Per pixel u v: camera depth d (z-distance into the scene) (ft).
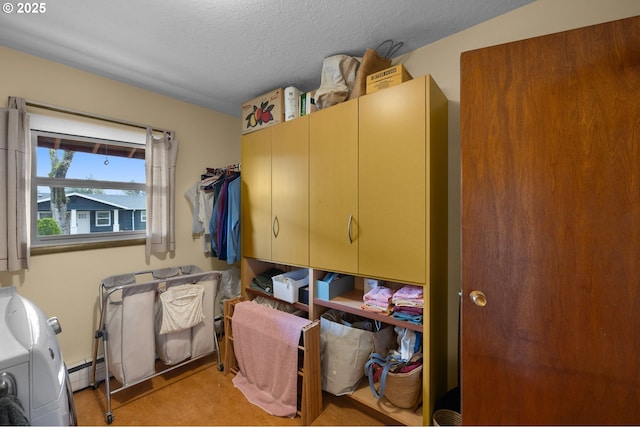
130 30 4.95
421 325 4.58
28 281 5.61
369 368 4.89
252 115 7.38
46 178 6.12
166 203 7.54
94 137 6.81
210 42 5.35
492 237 3.53
